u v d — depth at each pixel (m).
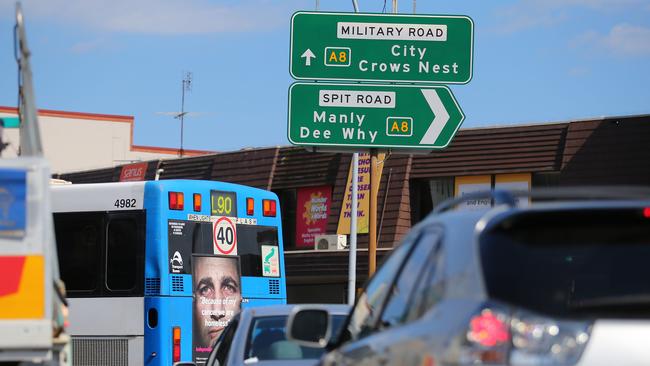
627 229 10.34
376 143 47.03
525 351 8.73
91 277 38.81
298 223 80.50
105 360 38.31
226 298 39.66
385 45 47.22
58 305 15.77
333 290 79.31
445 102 47.09
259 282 40.97
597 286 10.41
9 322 15.03
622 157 65.75
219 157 85.50
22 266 15.10
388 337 11.30
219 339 26.27
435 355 9.34
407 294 11.62
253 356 23.02
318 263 74.88
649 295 10.15
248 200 41.16
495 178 71.06
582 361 8.65
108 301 38.50
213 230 39.75
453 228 10.58
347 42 47.22
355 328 14.10
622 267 10.43
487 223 10.04
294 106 47.16
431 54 47.22
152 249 38.16
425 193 74.50
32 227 15.17
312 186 79.38
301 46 47.25
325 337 14.46
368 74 47.19
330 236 74.81
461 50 47.16
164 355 37.62
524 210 10.02
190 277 38.78
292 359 22.80
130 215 38.72
